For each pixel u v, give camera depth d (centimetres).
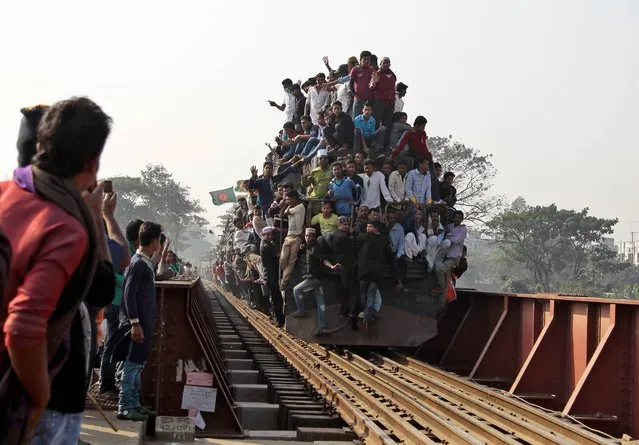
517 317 2472
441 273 2714
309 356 2675
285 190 2784
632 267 13550
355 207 2686
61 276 495
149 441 1371
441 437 1519
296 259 2688
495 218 11181
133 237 1420
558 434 1588
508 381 2406
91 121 536
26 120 636
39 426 561
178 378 1474
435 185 2827
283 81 3816
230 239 6638
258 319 4344
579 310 2048
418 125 2805
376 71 2983
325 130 2977
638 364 1772
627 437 1716
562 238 11156
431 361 3073
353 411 1669
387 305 2680
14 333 477
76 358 575
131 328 1307
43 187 514
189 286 1492
